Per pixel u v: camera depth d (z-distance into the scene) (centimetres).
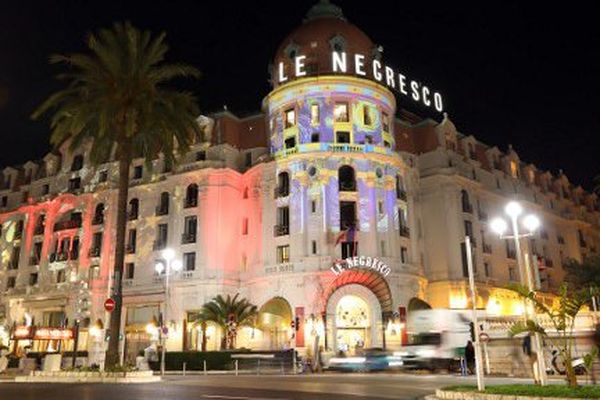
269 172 5181
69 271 6044
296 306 4612
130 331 5481
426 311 3869
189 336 5131
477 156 6381
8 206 7000
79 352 5316
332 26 5459
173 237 5478
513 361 2867
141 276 5566
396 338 4591
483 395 1433
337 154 4888
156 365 4228
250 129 5762
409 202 5306
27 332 5094
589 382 2161
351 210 4925
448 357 3531
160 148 3622
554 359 2628
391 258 4791
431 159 5816
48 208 6475
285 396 1756
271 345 4850
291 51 5431
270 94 5362
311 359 4091
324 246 4684
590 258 6125
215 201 5353
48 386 2286
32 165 7075
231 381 2602
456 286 5391
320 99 5134
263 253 4991
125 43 3288
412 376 2947
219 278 5100
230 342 4622
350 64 5319
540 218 7050
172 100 3394
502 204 6425
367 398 1686
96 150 3359
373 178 4938
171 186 5681
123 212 3112
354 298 4803
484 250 5878
